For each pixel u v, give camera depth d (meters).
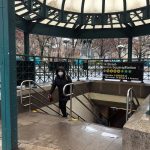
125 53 28.47
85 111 10.21
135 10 10.98
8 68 3.35
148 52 28.31
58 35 12.69
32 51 27.33
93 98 10.44
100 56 28.27
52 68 9.42
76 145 3.87
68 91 6.20
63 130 4.62
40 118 5.50
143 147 2.58
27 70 7.65
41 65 9.33
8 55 3.33
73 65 11.60
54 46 28.50
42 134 4.39
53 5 10.92
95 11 11.73
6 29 3.29
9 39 3.31
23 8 9.80
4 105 3.46
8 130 3.48
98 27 13.06
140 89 9.09
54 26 12.47
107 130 4.64
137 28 12.39
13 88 3.48
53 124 5.03
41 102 7.08
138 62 9.34
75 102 9.28
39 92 6.98
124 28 12.67
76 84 9.28
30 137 4.22
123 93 9.55
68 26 12.90
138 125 2.70
